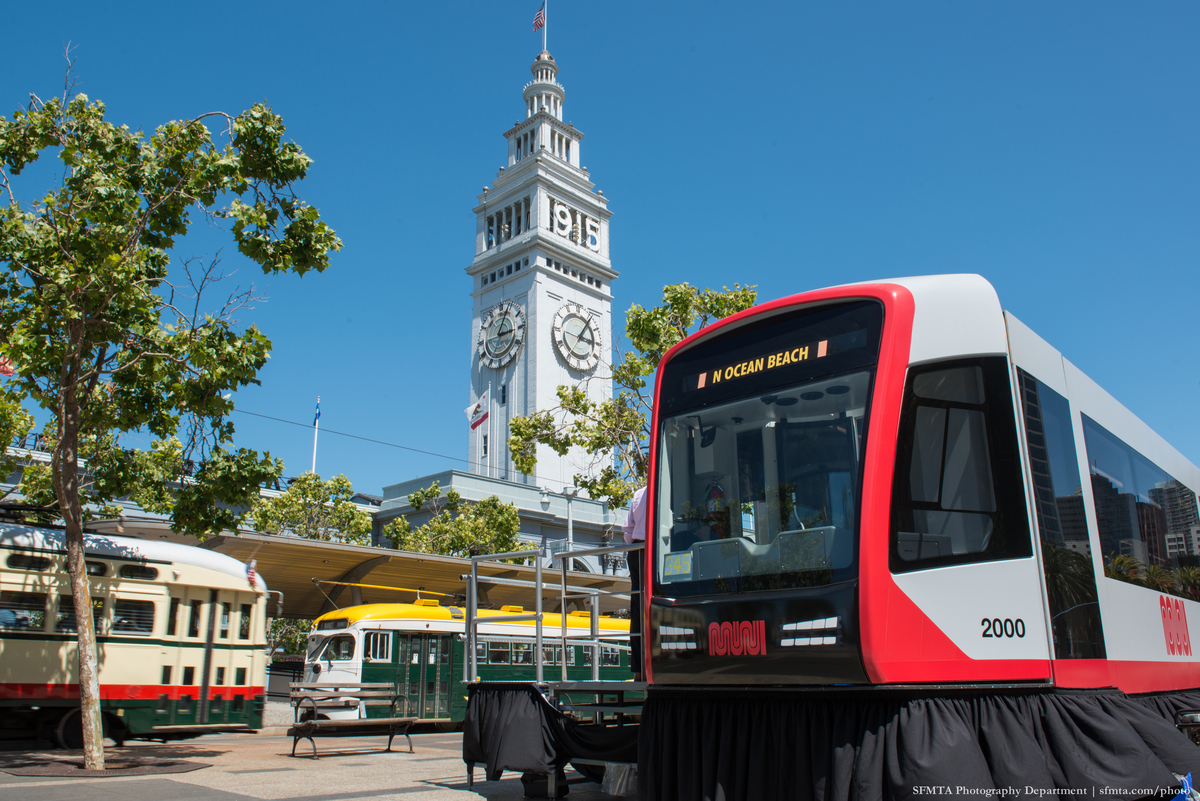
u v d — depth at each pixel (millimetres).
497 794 9320
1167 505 9648
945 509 5746
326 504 41938
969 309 6324
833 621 5422
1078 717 5781
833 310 6328
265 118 12383
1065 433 7145
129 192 11562
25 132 11945
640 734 6660
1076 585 6562
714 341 7051
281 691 27516
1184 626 9039
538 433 27031
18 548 13859
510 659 23031
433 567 28422
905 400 5805
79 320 11562
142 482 16391
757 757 5832
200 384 12758
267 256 12789
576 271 85562
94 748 11203
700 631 6141
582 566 57594
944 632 5477
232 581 16312
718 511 6438
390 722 14914
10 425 17016
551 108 92688
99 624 14492
